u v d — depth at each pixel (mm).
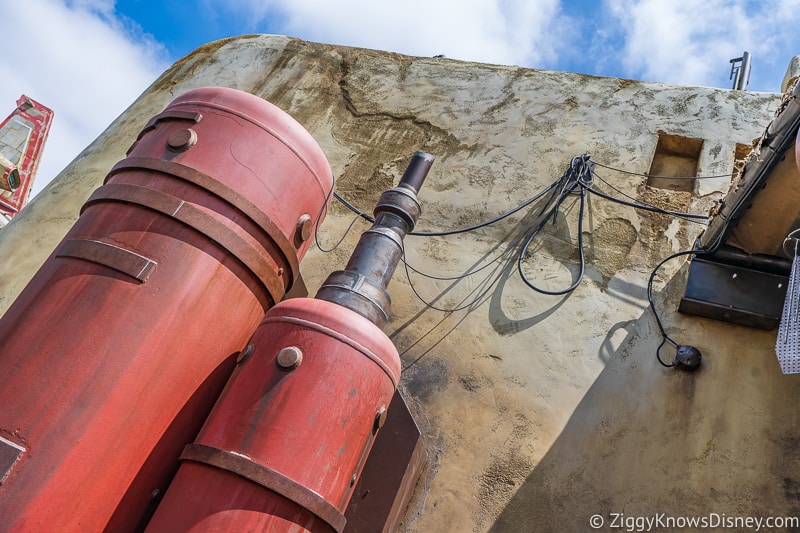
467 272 5250
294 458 2914
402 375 4789
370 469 3988
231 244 3295
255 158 3480
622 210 5379
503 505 4109
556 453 4254
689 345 4516
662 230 5207
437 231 5543
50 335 2938
